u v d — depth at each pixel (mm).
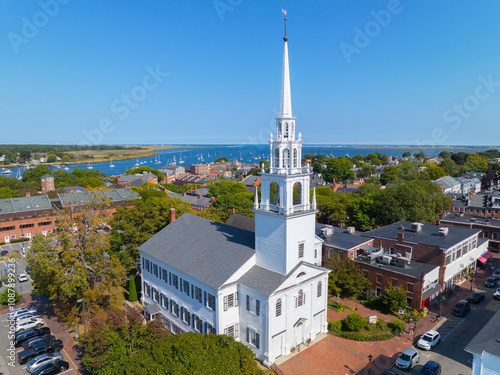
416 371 35406
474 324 45500
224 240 46094
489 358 26359
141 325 36938
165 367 27219
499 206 95438
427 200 84500
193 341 30562
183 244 49250
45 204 101875
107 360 32562
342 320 46125
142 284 54250
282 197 38219
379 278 53781
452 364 36719
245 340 39406
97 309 50094
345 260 55375
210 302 39375
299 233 39281
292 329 39000
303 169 40062
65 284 45438
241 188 149750
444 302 52344
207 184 191500
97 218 53562
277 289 36156
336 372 35281
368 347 40156
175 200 83500
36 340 41500
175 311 46312
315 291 41688
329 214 94688
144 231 64562
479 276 63156
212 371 26453
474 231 63438
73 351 40750
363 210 87438
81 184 167875
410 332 43438
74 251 48875
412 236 60719
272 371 35406
